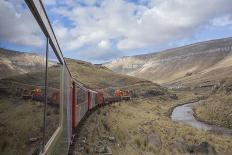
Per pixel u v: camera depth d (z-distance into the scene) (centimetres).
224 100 8631
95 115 3603
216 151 2711
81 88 2505
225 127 6644
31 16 465
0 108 370
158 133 3284
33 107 502
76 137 2105
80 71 15700
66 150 1086
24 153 442
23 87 461
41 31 544
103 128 2967
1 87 377
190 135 3462
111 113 4416
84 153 1878
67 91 1244
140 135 2944
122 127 3180
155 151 2406
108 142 2366
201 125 6712
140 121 4216
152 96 14388
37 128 513
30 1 443
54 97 716
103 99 5512
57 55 827
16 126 423
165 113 8875
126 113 5166
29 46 475
